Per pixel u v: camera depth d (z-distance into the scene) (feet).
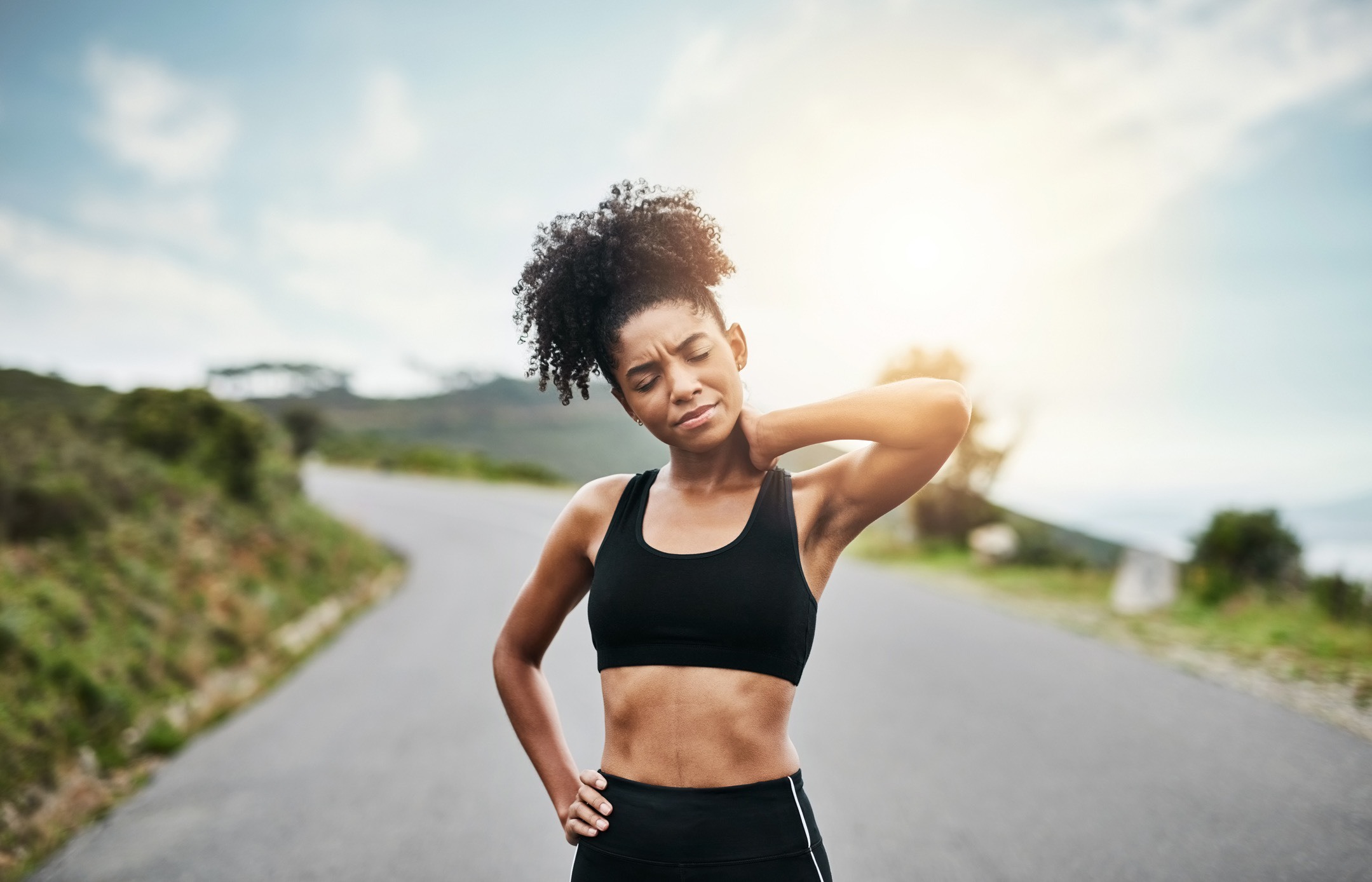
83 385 74.33
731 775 4.70
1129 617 30.63
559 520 5.66
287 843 13.12
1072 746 16.31
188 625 25.07
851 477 5.00
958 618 30.40
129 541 27.53
